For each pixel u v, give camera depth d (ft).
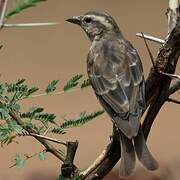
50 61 63.52
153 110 23.09
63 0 65.62
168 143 60.08
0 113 22.03
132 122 26.22
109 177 52.85
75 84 23.95
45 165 55.83
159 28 66.74
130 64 31.27
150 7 67.26
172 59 21.53
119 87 29.73
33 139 55.01
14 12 18.71
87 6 65.87
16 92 22.59
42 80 62.13
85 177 21.66
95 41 36.14
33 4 18.71
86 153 57.31
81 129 57.88
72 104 58.34
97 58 32.32
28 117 22.53
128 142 24.58
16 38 63.16
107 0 66.80
